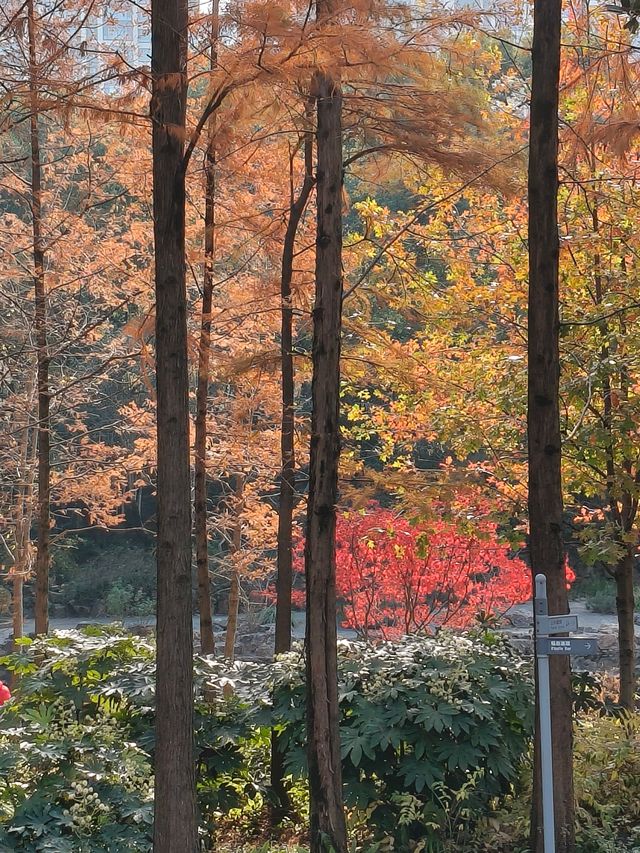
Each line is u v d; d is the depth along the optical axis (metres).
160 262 5.46
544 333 5.71
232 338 10.30
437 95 6.31
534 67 5.73
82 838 5.50
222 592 25.22
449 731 6.21
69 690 6.77
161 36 5.53
